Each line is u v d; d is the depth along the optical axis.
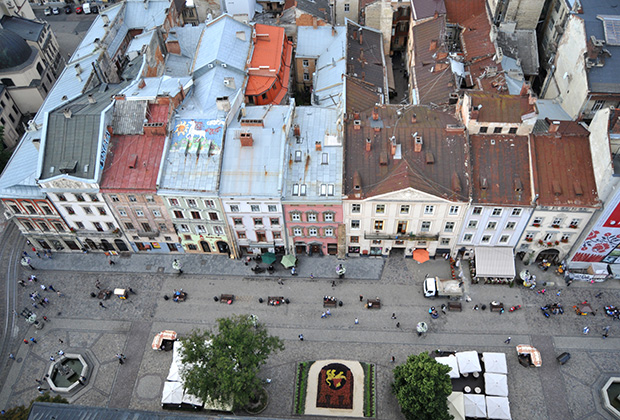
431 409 58.84
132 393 71.56
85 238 87.50
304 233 82.31
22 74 106.94
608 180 68.62
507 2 99.19
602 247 77.06
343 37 104.50
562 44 89.25
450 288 78.44
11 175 82.44
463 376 69.38
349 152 77.31
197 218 81.12
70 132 78.94
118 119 80.88
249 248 86.75
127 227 84.88
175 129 80.75
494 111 74.12
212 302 81.19
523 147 74.94
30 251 90.88
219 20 102.44
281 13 120.06
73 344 77.38
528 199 73.12
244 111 83.94
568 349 72.62
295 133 80.88
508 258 80.19
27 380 73.81
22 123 112.12
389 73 111.75
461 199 73.44
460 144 75.88
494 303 77.00
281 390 70.12
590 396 68.00
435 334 75.31
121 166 78.88
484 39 99.19
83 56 101.94
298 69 108.88
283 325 77.50
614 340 73.19
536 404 67.56
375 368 71.88
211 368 61.81
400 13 116.75
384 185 74.25
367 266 84.62
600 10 84.25
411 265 84.25
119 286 84.44
